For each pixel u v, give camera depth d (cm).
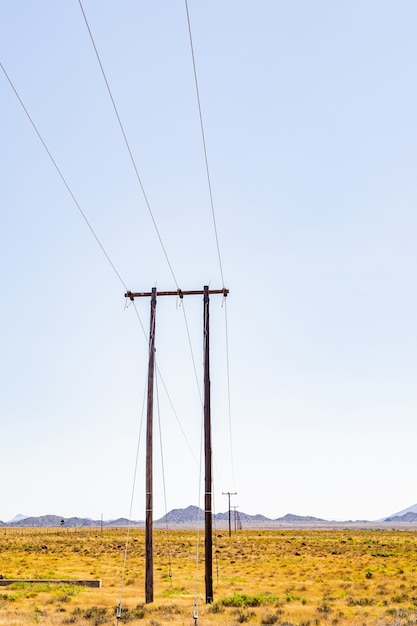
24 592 3741
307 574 5225
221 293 3269
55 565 6359
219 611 2886
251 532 17650
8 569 5934
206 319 3241
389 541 11525
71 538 13525
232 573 5350
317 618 2755
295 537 14075
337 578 4897
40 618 2619
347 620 2681
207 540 3138
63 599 3391
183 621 2600
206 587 3133
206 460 3139
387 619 2694
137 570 5706
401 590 4000
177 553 8119
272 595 3691
